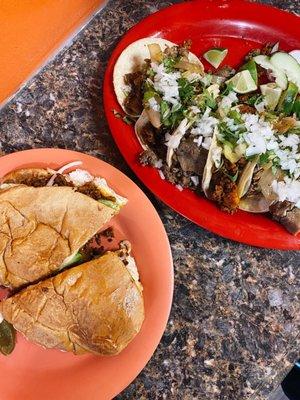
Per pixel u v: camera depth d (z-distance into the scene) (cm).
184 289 35
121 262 31
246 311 35
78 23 39
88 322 30
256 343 34
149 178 35
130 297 30
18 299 30
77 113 37
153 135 36
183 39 39
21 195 31
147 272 33
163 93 35
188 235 36
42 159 34
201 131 34
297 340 34
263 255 36
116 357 31
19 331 31
